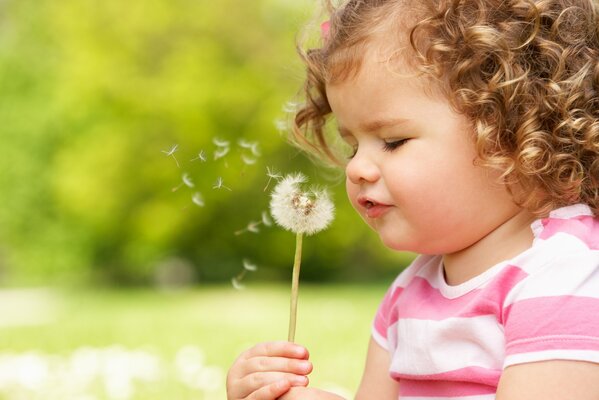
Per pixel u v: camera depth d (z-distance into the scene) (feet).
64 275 86.53
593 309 7.36
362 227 76.84
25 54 89.81
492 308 7.91
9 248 90.43
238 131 74.69
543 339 7.38
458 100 7.89
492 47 8.04
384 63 8.09
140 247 80.59
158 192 77.20
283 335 27.89
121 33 76.38
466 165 7.97
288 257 80.02
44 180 86.94
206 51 75.20
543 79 8.23
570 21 8.46
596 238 7.81
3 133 87.76
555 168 8.04
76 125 80.79
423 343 8.42
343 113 8.42
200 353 23.02
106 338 28.32
